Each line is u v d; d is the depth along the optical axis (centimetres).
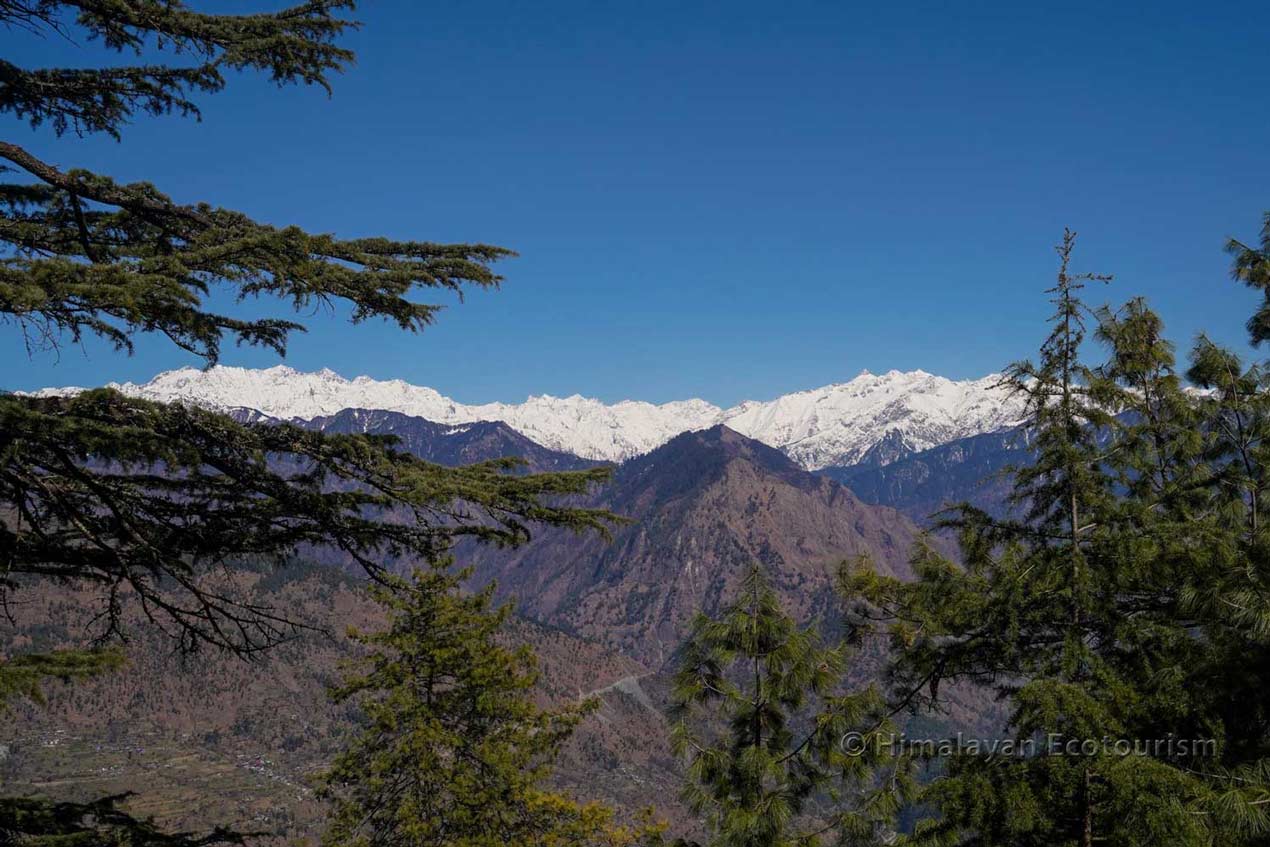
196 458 691
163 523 852
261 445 781
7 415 594
